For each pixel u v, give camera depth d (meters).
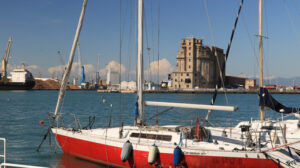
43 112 43.69
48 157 15.31
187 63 153.50
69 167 13.33
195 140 12.03
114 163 12.42
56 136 14.64
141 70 13.30
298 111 14.52
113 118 34.06
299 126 14.84
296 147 12.77
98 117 35.00
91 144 13.07
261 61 16.83
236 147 11.45
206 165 10.88
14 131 24.30
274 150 11.28
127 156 11.62
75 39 14.20
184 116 36.47
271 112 40.25
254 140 12.74
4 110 46.84
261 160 10.57
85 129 14.63
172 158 11.14
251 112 42.72
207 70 160.38
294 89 162.12
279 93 141.00
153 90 130.25
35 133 23.23
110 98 97.88
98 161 12.95
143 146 11.56
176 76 154.88
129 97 107.44
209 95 123.12
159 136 12.27
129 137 12.63
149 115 37.56
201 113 40.81
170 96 108.81
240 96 117.88
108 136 13.05
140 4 13.29
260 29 17.11
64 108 52.31
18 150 16.97
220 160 10.77
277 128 14.77
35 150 16.91
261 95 15.30
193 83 152.88
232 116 37.03
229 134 13.91
